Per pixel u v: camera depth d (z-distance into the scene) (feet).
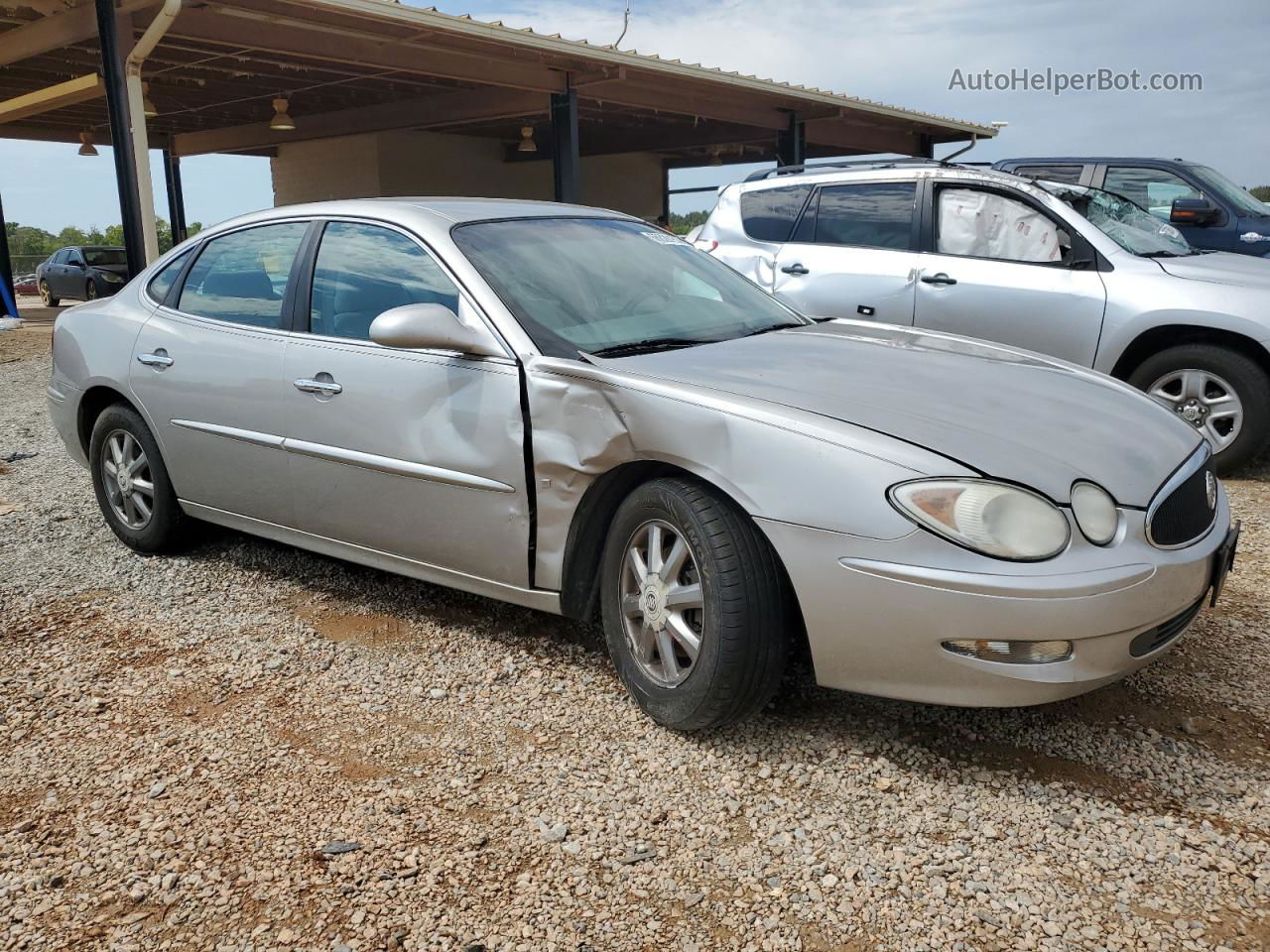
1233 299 18.40
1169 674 10.70
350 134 60.49
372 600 13.29
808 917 7.18
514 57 41.16
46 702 10.63
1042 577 7.93
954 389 9.80
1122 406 10.11
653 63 42.60
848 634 8.50
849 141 64.49
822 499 8.45
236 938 7.10
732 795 8.67
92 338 15.34
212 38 34.94
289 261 13.02
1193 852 7.79
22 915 7.39
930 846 7.94
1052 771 8.95
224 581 14.11
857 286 21.90
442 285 11.30
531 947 6.95
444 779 9.01
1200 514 9.23
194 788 8.96
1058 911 7.18
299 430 12.32
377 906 7.38
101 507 15.76
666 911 7.27
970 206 21.07
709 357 10.44
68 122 61.62
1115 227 20.62
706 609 9.01
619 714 10.14
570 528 10.21
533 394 10.21
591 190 83.25
